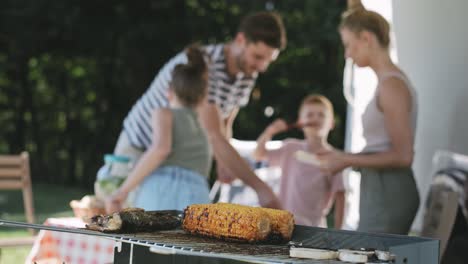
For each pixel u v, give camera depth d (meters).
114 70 13.27
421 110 4.80
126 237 1.94
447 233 3.19
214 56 3.90
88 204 3.18
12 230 7.37
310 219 4.18
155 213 2.21
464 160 3.80
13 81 14.20
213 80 3.87
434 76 4.64
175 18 12.78
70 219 3.24
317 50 13.09
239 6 13.06
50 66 14.28
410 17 4.89
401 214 3.13
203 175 3.33
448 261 3.22
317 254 1.69
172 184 3.20
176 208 3.19
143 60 12.62
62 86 14.39
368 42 3.20
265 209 2.09
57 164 14.23
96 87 13.91
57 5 12.55
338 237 2.07
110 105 13.46
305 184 4.17
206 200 3.30
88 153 13.91
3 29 12.88
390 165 3.08
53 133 14.37
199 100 3.32
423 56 4.77
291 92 13.27
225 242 2.01
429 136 4.71
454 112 4.41
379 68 3.20
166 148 3.17
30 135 14.59
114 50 12.98
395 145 3.08
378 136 3.19
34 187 12.76
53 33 12.99
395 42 5.07
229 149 3.59
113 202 3.16
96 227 2.08
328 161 3.19
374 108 3.17
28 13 12.62
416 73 4.85
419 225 4.83
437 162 4.09
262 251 1.85
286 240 2.07
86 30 12.70
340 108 12.70
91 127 14.20
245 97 4.16
